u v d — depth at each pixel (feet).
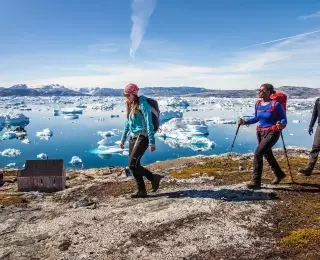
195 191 25.59
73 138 319.68
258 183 24.94
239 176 31.37
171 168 42.01
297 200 22.22
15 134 327.47
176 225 18.76
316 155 28.81
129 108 23.02
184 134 304.09
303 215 19.56
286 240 16.21
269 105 23.88
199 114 616.39
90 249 16.43
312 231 16.67
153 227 18.65
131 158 23.57
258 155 24.59
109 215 21.06
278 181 26.27
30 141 301.43
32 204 25.14
